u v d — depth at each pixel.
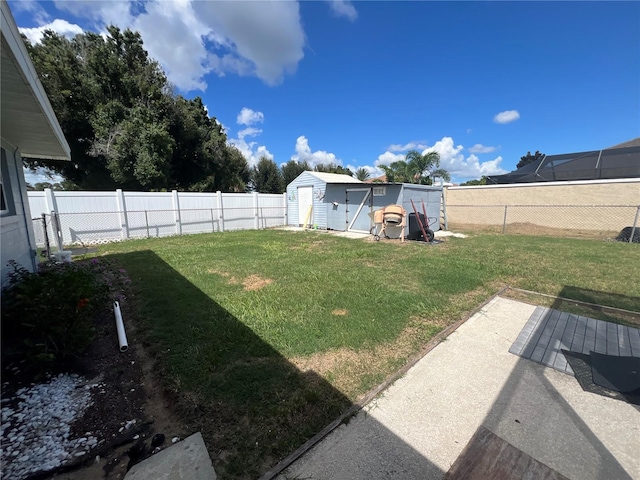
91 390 2.34
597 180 11.55
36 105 2.97
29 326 2.60
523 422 1.93
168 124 17.38
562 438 1.79
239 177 26.45
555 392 2.23
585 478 1.53
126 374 2.56
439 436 1.82
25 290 2.82
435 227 12.31
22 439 1.84
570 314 3.70
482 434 1.81
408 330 3.24
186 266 6.32
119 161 14.69
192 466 1.63
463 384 2.34
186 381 2.39
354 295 4.32
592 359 2.69
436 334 3.15
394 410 2.05
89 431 1.91
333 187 13.26
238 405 2.12
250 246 9.00
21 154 5.16
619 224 11.07
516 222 13.84
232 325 3.38
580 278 5.14
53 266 4.71
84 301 2.84
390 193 11.01
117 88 16.67
